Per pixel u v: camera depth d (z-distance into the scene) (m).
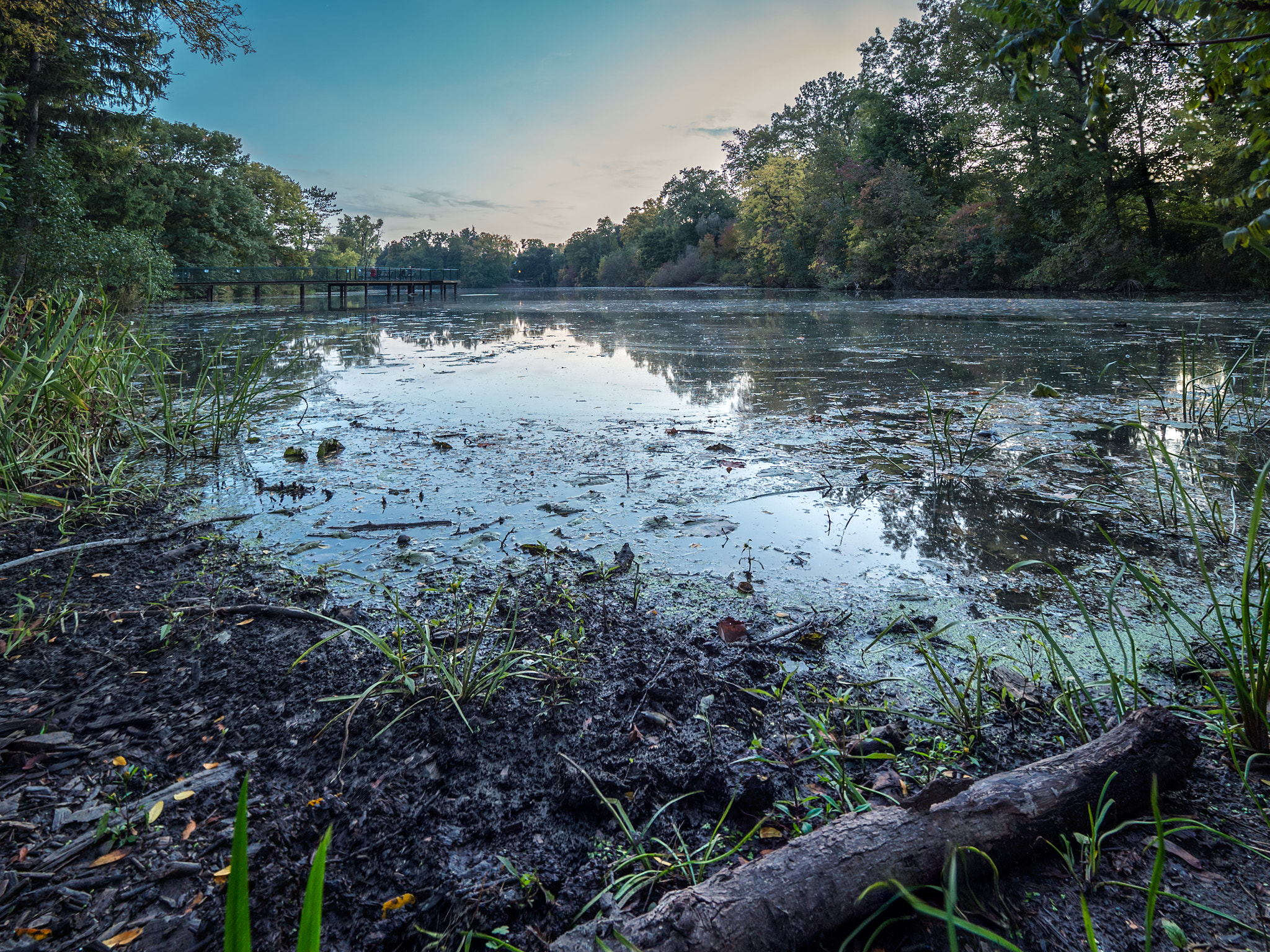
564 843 1.15
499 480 3.20
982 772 1.28
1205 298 17.11
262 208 33.25
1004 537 2.46
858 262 29.48
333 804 1.22
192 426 4.05
